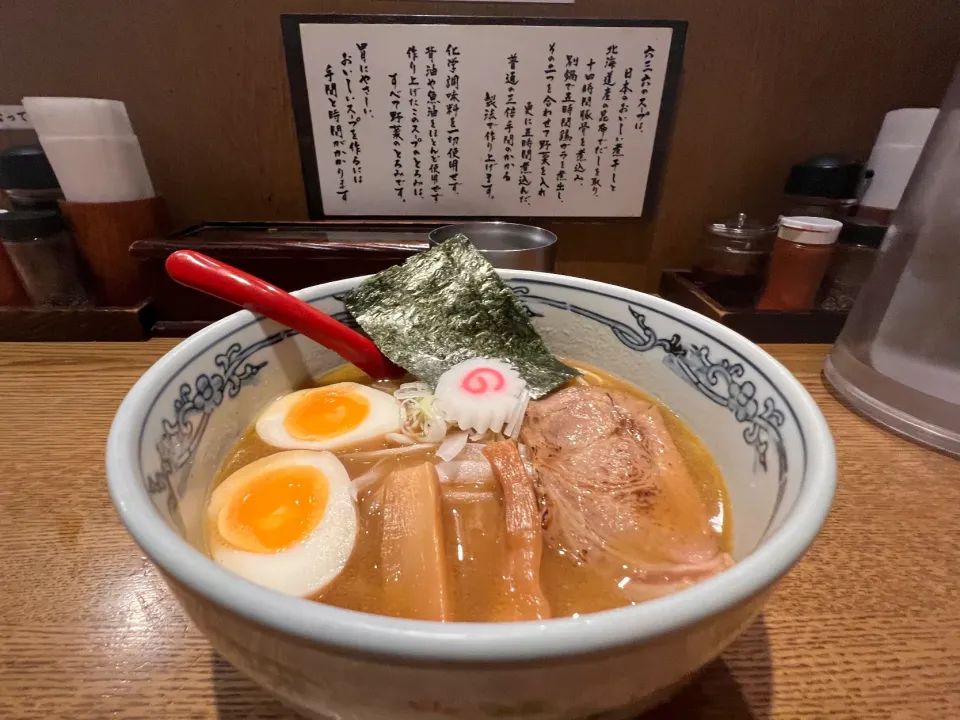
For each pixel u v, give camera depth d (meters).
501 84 0.36
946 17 0.36
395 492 0.18
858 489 0.23
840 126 0.39
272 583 0.16
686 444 0.21
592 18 0.34
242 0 0.34
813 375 0.32
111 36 0.35
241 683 0.16
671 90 0.37
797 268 0.34
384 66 0.35
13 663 0.16
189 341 0.18
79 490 0.23
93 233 0.33
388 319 0.25
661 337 0.23
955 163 0.26
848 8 0.36
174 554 0.10
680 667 0.10
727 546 0.17
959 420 0.26
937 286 0.27
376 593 0.16
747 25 0.36
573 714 0.10
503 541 0.18
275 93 0.36
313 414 0.22
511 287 0.25
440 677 0.09
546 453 0.21
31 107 0.31
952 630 0.18
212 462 0.19
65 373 0.30
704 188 0.41
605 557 0.17
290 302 0.22
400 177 0.39
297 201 0.40
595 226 0.42
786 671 0.17
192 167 0.39
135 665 0.17
